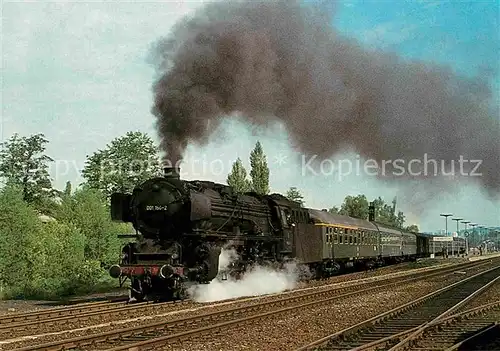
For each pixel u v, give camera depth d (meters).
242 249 21.69
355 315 15.78
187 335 11.62
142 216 19.06
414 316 15.48
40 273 29.11
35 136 55.28
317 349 10.65
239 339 11.77
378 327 13.52
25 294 25.16
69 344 10.66
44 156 55.62
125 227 36.22
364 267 41.56
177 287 18.27
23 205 29.47
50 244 29.95
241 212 21.64
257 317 14.27
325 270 31.92
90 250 32.69
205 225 19.33
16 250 28.17
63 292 25.94
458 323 14.14
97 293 25.77
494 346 10.98
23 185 54.34
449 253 93.56
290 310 16.17
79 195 34.03
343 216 37.66
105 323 13.94
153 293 19.12
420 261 64.50
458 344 10.69
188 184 19.34
